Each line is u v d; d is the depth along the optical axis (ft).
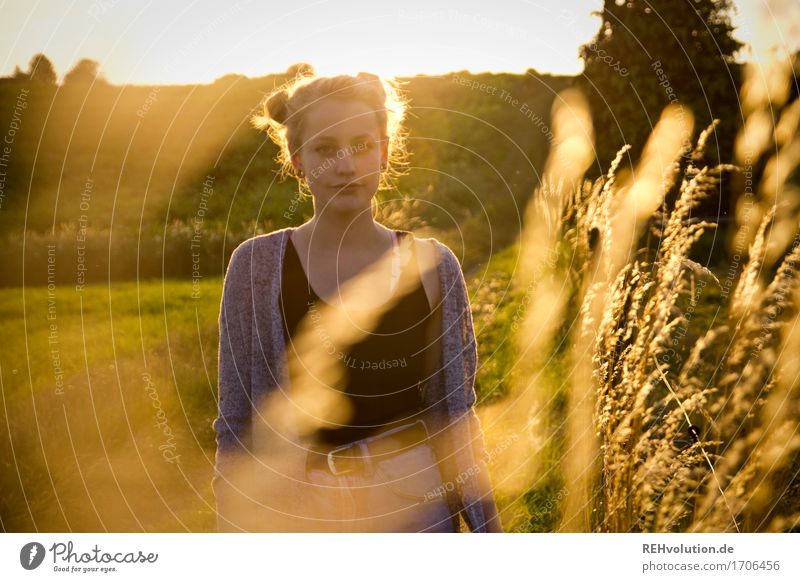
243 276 5.01
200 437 13.33
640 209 8.81
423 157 41.70
